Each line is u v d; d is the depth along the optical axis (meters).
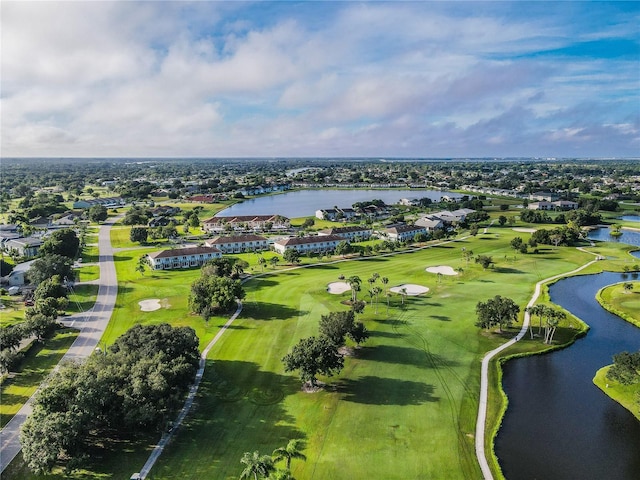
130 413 71.31
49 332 115.19
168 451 71.12
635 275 174.88
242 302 141.50
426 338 114.38
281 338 114.00
